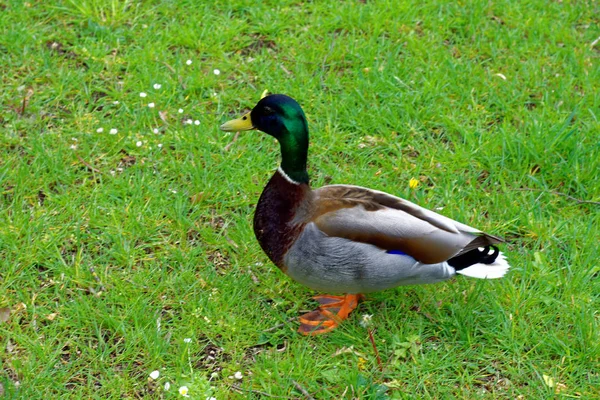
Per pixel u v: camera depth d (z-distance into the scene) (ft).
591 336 15.51
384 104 21.70
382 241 14.53
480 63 23.08
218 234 17.98
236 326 15.78
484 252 15.34
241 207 18.86
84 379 14.84
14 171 18.97
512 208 18.63
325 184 19.60
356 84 22.27
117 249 17.44
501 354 15.46
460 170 19.93
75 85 21.76
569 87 22.25
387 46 23.59
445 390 14.82
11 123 20.65
